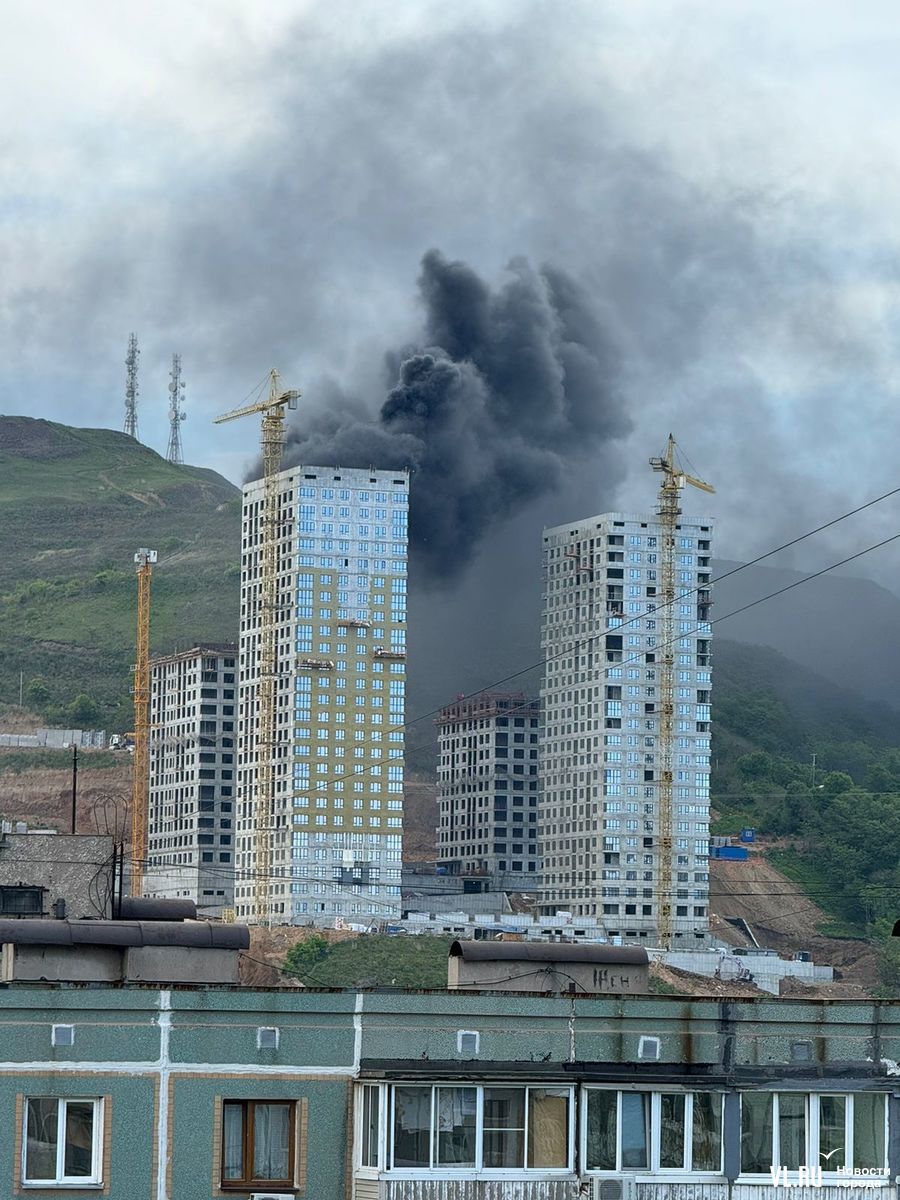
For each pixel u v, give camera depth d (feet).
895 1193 223.71
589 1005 226.79
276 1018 218.59
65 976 245.45
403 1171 214.07
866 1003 231.50
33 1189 209.15
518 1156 217.77
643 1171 220.23
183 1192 212.84
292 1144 216.74
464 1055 222.48
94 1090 212.84
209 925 253.24
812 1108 224.74
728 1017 229.04
